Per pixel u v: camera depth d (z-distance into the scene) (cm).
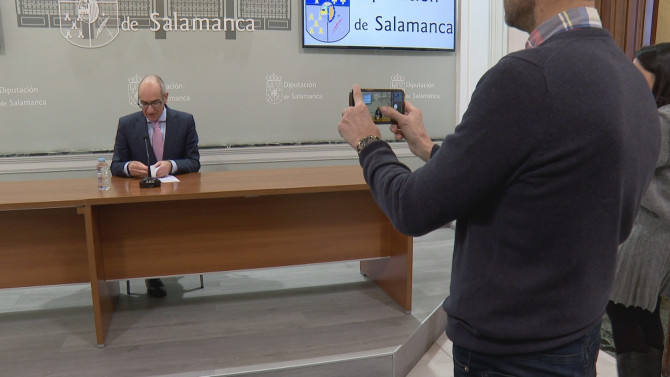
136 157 320
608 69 80
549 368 88
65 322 265
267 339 245
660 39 367
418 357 258
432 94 454
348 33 421
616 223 82
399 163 97
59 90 383
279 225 276
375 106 161
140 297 297
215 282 323
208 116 409
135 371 216
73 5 376
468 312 92
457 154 81
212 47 402
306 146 429
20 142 382
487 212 88
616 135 77
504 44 427
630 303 176
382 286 308
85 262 253
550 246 83
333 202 283
